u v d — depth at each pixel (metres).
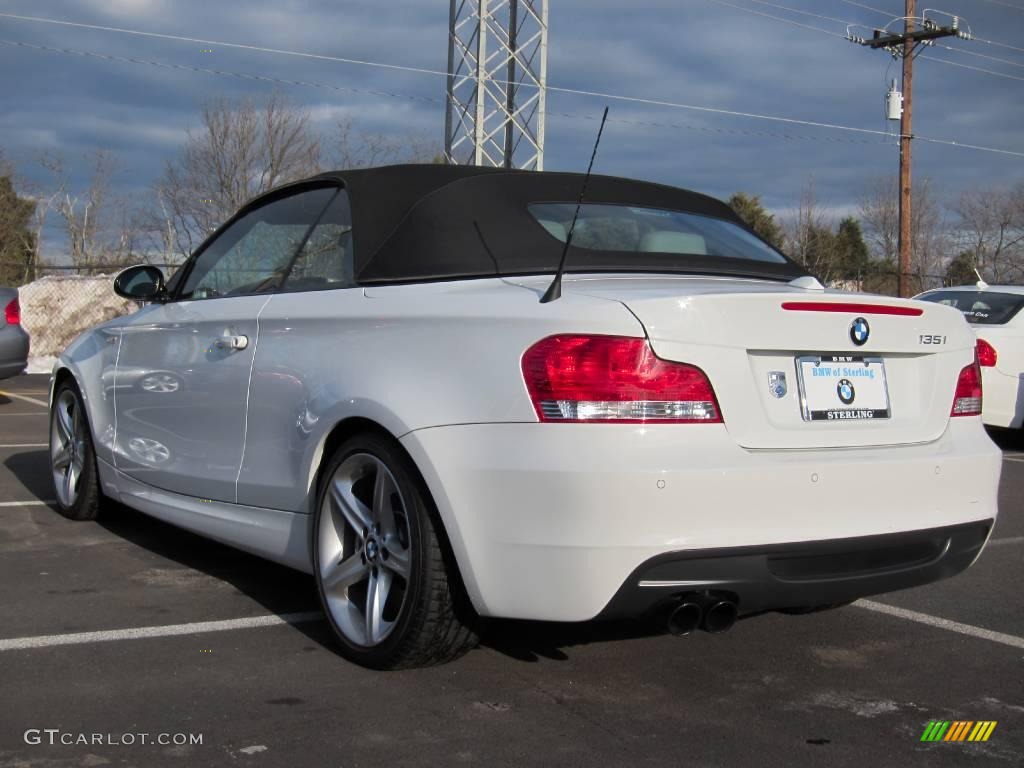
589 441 2.88
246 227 4.59
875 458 3.21
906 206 29.08
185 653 3.57
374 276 3.67
